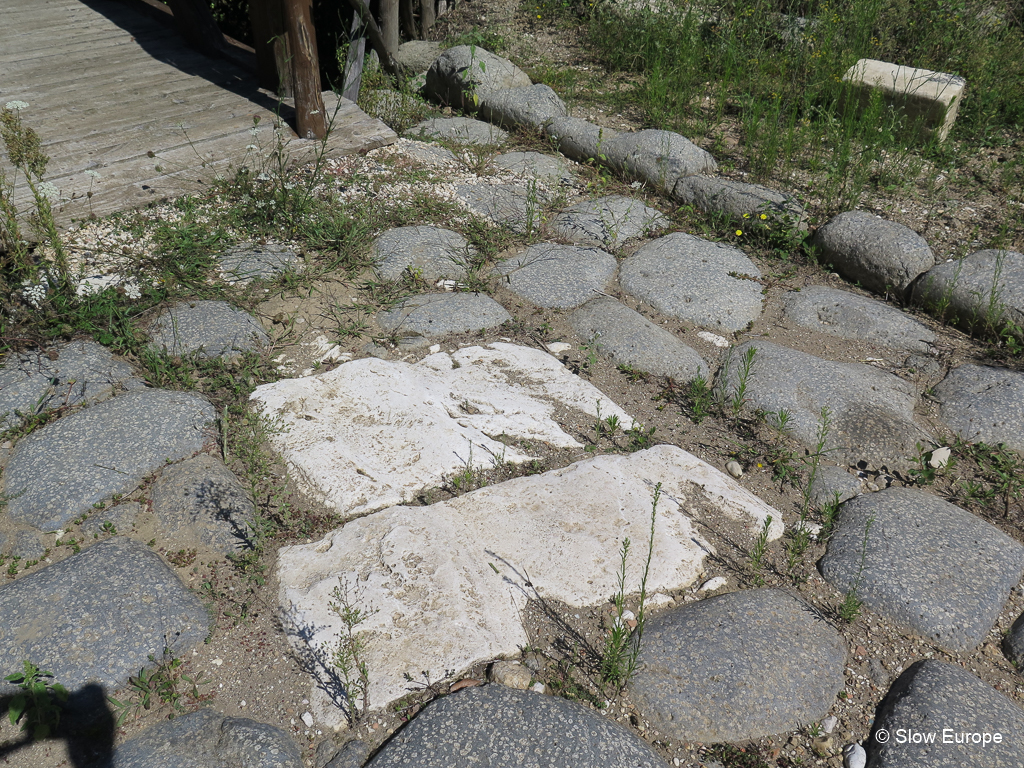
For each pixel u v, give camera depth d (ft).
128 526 8.95
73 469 9.41
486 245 14.65
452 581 8.39
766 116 19.88
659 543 9.05
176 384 10.99
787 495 10.07
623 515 9.37
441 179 16.80
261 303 12.82
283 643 7.88
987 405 11.30
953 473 10.48
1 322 11.44
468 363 11.93
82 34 22.35
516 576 8.57
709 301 13.56
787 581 8.89
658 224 16.06
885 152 18.63
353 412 10.77
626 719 7.41
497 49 24.91
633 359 12.11
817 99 21.03
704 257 14.74
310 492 9.59
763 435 10.93
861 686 7.84
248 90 19.35
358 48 19.90
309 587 8.32
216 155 16.33
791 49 23.29
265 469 9.78
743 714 7.36
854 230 14.74
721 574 8.86
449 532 9.01
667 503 9.60
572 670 7.76
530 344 12.49
